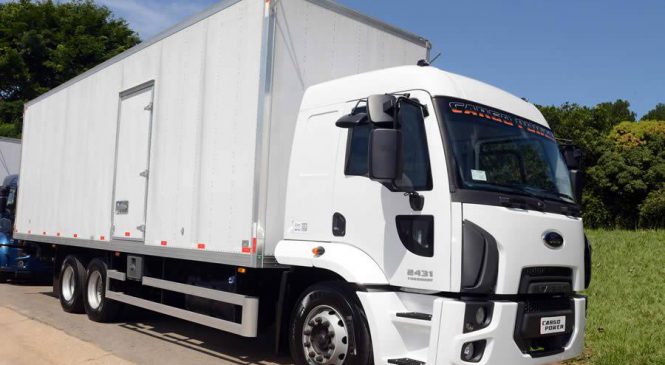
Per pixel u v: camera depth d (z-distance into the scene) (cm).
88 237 912
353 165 536
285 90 608
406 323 480
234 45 643
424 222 475
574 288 527
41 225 1098
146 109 795
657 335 699
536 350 495
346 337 519
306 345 554
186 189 697
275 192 599
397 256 490
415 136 495
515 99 577
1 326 843
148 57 803
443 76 516
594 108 2575
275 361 672
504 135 524
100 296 890
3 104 2873
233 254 612
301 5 624
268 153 595
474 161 486
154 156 766
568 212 539
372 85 543
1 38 2980
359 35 679
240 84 628
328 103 572
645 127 2377
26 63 3002
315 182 564
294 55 616
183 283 716
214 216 646
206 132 673
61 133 1052
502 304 455
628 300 883
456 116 495
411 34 739
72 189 987
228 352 715
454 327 442
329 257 527
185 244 688
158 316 952
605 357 628
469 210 459
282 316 582
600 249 1324
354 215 527
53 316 941
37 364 630
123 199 828
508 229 467
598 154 2355
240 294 623
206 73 685
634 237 1491
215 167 652
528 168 534
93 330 834
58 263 1045
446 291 455
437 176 471
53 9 3092
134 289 832
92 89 952
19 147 1681
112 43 3173
